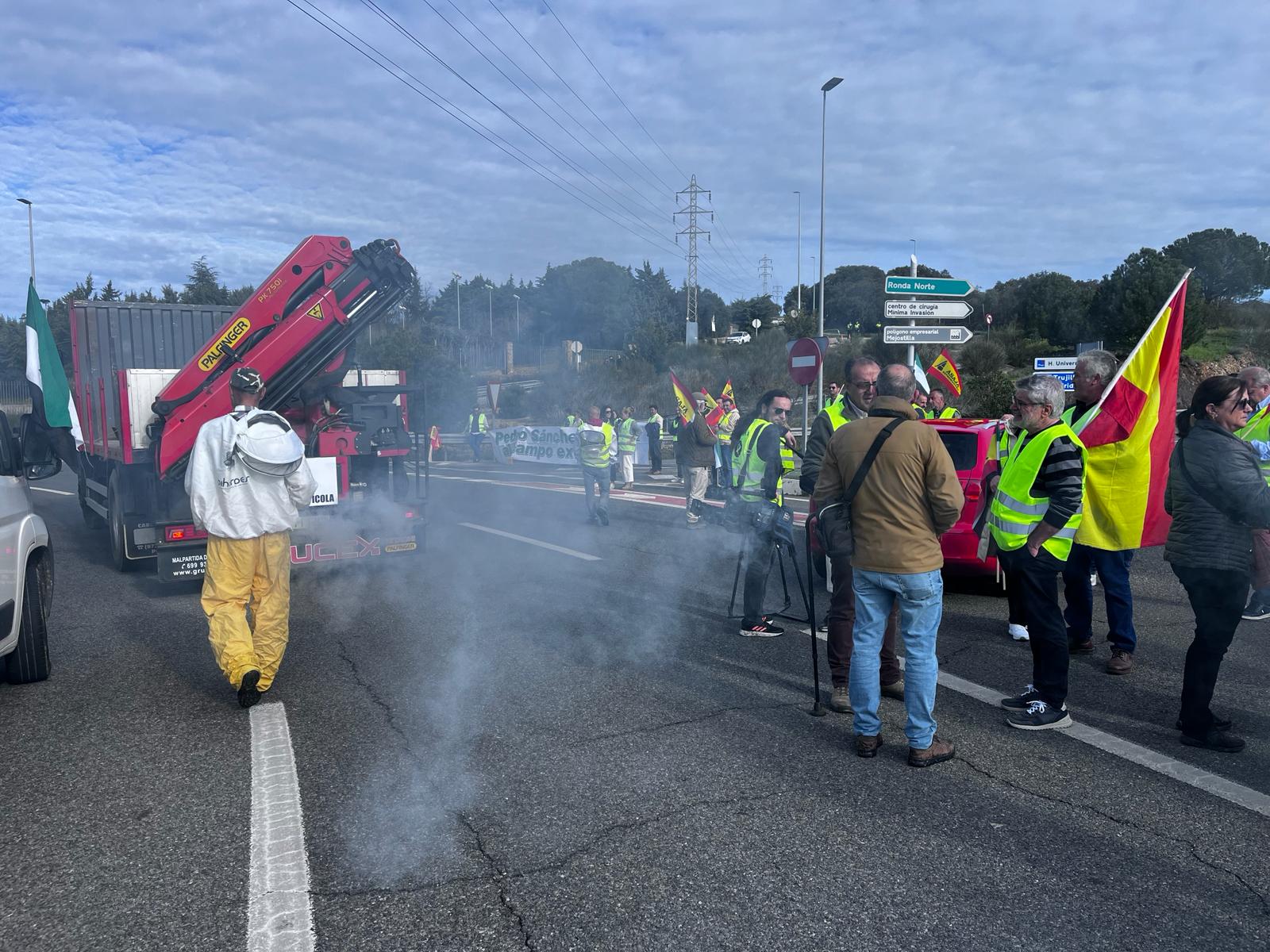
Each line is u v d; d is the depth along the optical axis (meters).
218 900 2.91
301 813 3.51
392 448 8.32
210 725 4.50
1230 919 2.81
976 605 7.00
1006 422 4.93
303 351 7.49
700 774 3.87
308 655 5.68
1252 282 50.50
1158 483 5.63
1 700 4.92
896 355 33.69
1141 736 4.33
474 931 2.73
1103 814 3.51
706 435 11.14
